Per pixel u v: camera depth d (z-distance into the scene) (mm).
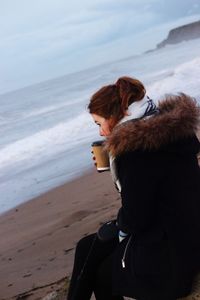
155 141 2379
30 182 12625
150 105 2576
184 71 28375
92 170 11945
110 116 2604
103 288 2789
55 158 15352
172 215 2438
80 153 14938
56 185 11352
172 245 2434
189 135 2473
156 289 2500
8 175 14461
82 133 19125
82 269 2836
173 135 2410
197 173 2527
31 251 7016
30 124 26906
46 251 6801
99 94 2625
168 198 2438
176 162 2447
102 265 2775
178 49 100375
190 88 23094
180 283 2432
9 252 7355
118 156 2439
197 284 2547
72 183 11078
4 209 10391
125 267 2602
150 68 51469
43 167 14336
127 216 2430
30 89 66000
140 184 2396
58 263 6137
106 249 2805
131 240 2594
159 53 96500
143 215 2404
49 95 43969
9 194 11789
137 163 2410
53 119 27047
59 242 7020
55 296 4391
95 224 7281
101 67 86688
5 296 5551
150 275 2504
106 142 2479
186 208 2441
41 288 5297
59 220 8305
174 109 2496
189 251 2428
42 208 9664
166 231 2449
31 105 37781
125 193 2420
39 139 19734
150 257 2494
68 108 30859
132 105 2570
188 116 2449
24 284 5742
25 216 9414
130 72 51500
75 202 9297
